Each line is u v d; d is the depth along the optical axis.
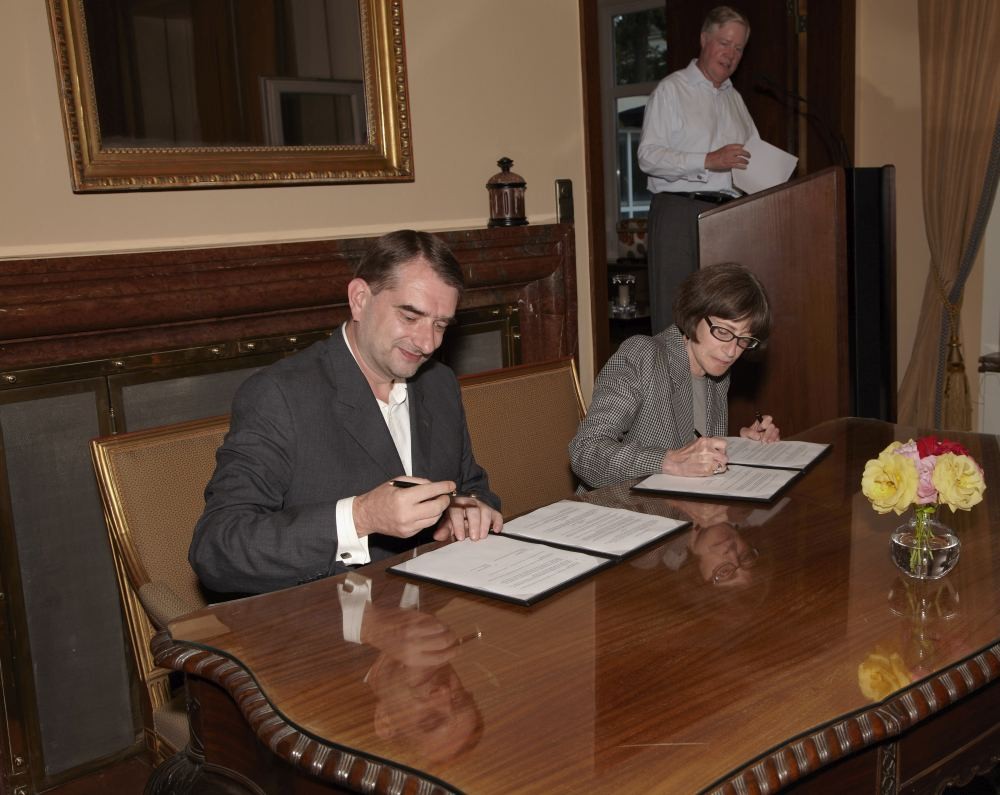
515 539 1.84
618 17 8.08
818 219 3.51
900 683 1.24
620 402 2.51
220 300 2.76
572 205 3.91
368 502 1.67
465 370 3.54
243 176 2.97
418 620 1.48
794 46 5.24
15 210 2.59
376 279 1.89
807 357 3.61
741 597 1.54
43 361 2.54
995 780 2.17
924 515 1.60
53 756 2.72
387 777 1.07
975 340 5.07
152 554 2.15
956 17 4.69
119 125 2.72
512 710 1.19
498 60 3.62
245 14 2.95
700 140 4.16
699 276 2.52
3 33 2.54
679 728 1.14
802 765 1.09
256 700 1.25
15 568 2.58
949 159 4.78
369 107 3.26
